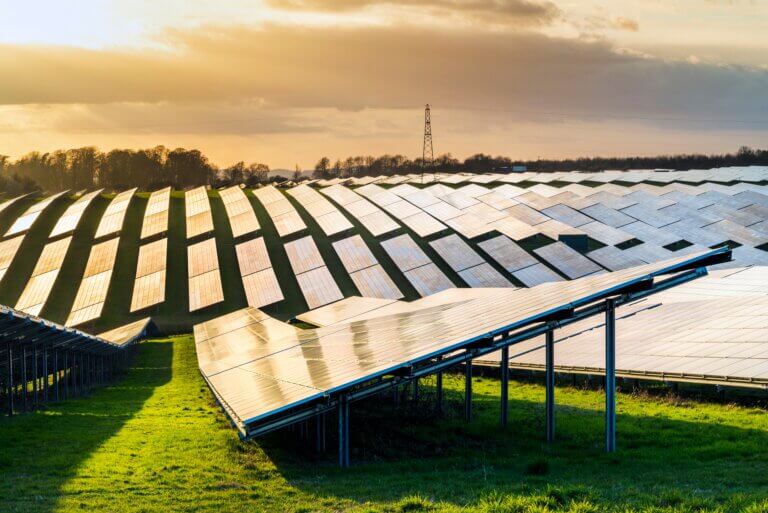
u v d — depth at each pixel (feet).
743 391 122.72
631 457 87.35
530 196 442.91
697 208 404.36
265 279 330.13
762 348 126.21
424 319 136.36
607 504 59.21
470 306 138.00
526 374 169.78
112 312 323.57
